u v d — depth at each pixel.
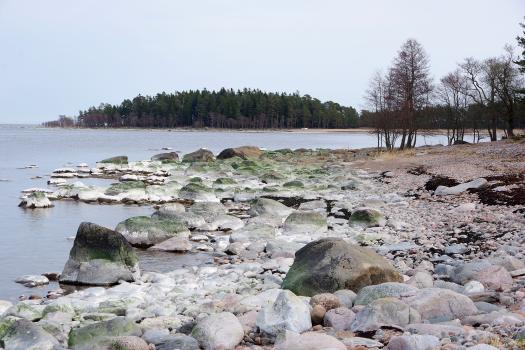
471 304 8.95
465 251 16.08
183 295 12.43
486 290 10.48
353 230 21.27
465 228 19.70
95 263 15.20
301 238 19.84
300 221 21.61
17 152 75.12
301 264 12.08
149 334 9.09
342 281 11.23
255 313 9.63
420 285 10.85
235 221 22.91
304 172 45.00
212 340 8.34
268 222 22.75
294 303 8.91
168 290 13.24
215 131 184.38
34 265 17.06
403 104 67.19
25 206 28.14
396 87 69.31
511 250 15.20
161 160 58.50
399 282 11.03
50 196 31.20
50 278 15.62
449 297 8.96
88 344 8.43
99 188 31.98
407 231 20.23
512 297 9.72
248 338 8.61
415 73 67.19
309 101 190.00
